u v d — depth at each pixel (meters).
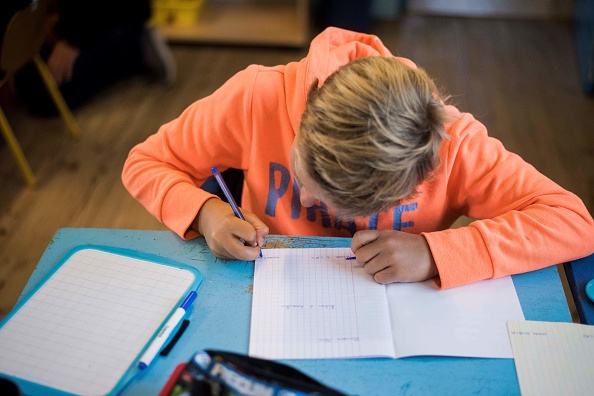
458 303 0.92
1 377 0.70
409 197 0.89
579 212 1.01
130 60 2.88
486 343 0.86
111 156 2.45
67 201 2.23
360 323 0.88
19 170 2.36
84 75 2.68
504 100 2.82
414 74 0.81
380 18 3.50
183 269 0.95
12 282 1.91
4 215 2.16
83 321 0.86
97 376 0.79
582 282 0.96
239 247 0.95
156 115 2.70
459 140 1.07
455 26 3.46
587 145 2.55
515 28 3.45
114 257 0.97
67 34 2.58
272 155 1.16
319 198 0.84
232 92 1.13
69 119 2.54
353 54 1.11
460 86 2.91
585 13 3.05
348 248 1.00
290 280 0.94
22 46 2.13
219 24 3.35
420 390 0.79
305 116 0.82
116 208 2.21
